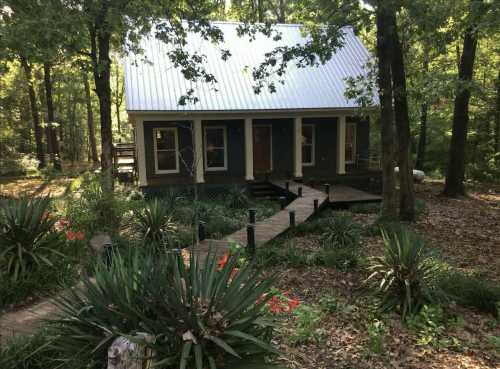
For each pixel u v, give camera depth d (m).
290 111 16.53
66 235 6.71
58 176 20.67
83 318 3.04
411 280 5.71
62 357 3.33
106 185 9.75
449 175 16.27
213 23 19.39
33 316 4.78
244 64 17.80
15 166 22.56
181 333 2.83
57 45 8.02
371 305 5.82
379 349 4.67
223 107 15.71
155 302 3.01
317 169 19.06
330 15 9.86
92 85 29.02
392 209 10.96
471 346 4.82
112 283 3.12
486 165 20.58
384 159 10.88
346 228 9.21
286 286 6.58
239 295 3.07
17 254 5.55
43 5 7.77
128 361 2.69
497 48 18.53
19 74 22.56
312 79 17.98
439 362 4.50
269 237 9.12
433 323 5.11
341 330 5.18
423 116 21.39
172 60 10.46
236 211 13.34
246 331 2.97
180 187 15.64
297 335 4.70
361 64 19.11
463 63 14.95
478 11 7.90
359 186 18.05
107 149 10.80
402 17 10.69
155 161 16.95
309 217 11.17
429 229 10.73
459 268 7.66
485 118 20.78
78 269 5.96
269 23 10.85
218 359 2.86
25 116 28.30
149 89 15.68
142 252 4.21
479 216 12.45
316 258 7.74
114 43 11.47
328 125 18.88
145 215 9.05
